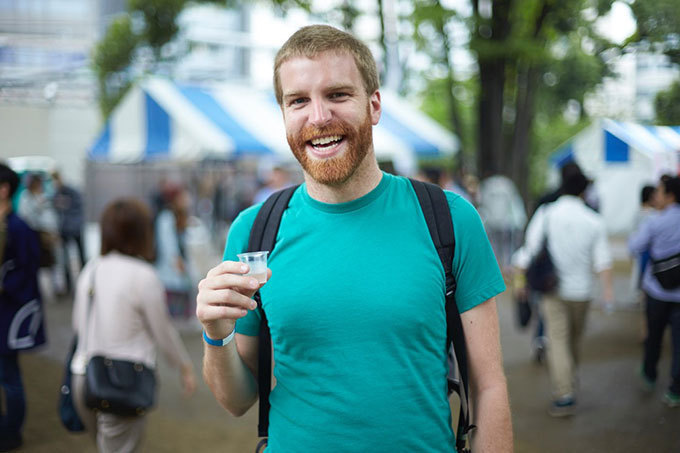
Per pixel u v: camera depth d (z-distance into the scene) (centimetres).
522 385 550
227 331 151
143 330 301
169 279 733
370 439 146
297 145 155
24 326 396
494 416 152
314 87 150
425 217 158
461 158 1219
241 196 1609
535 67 1022
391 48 1041
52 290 1019
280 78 156
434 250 155
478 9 996
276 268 157
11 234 387
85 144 2439
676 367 473
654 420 451
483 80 1095
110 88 1858
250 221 168
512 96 1186
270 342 167
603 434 431
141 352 297
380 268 151
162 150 980
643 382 538
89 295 296
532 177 1870
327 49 151
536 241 481
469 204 163
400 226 156
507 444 151
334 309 149
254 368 171
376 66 162
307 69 151
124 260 305
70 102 1906
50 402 521
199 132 928
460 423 161
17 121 2323
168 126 977
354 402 147
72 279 1012
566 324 481
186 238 752
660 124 573
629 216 1703
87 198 1755
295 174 1300
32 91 1770
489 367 156
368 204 158
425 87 1297
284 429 154
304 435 150
